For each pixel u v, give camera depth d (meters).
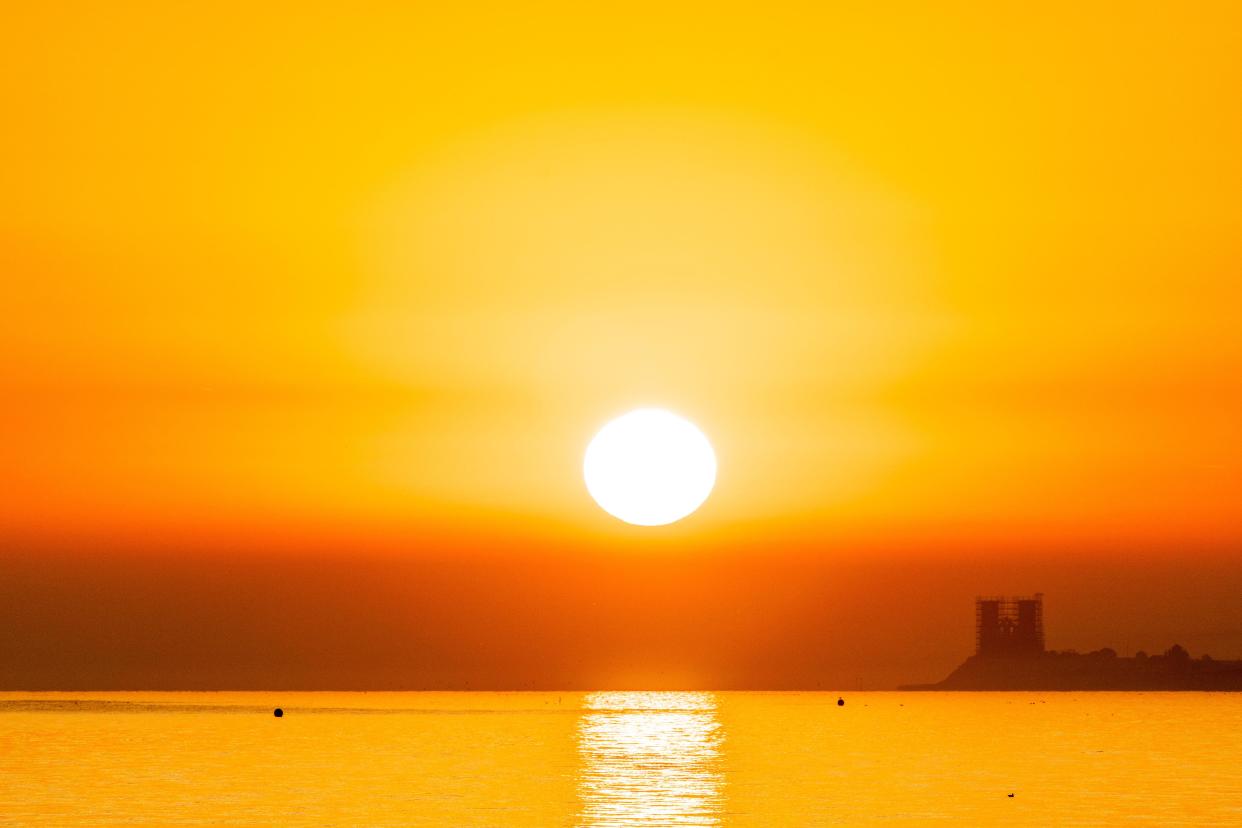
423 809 136.38
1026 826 124.94
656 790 157.62
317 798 146.12
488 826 123.69
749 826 124.94
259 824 124.19
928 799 148.25
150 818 128.38
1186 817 131.75
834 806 140.62
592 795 151.00
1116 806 140.62
